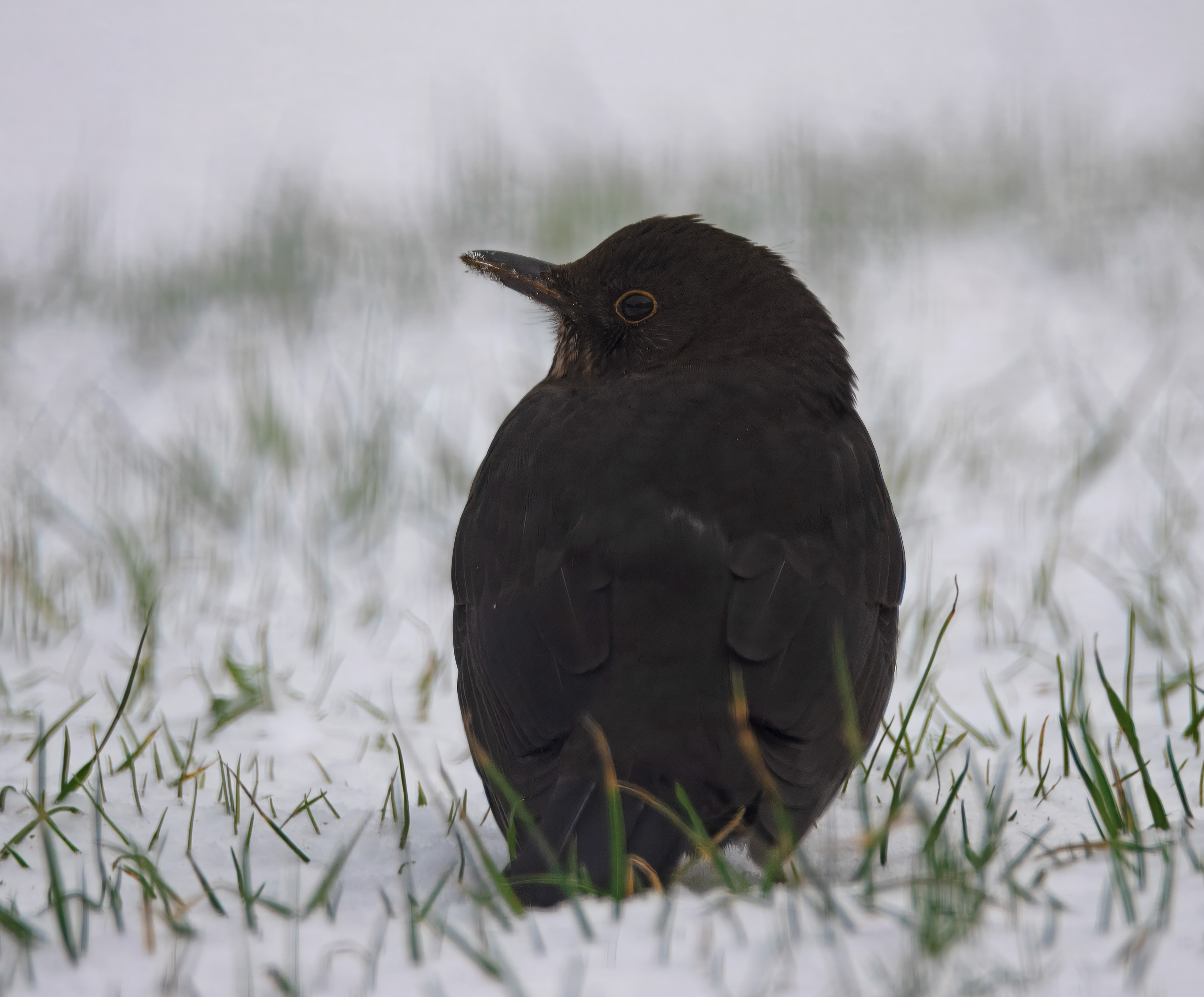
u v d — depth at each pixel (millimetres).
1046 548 13383
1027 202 27047
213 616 12258
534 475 7680
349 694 10469
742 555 7270
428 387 19547
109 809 7688
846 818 7977
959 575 12898
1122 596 12016
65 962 5531
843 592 7453
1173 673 10219
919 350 20422
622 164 31719
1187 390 18016
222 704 9836
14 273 27031
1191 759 8523
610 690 6922
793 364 8398
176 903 6152
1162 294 21750
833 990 5105
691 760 6781
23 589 12664
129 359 21859
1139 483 15086
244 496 15344
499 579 7598
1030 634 11367
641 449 7555
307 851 7352
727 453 7582
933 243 25266
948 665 10836
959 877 5918
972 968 5277
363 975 5352
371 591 12898
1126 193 26766
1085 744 7816
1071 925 5691
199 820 7664
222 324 23156
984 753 8977
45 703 10172
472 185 29703
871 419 17203
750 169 30547
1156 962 5289
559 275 9031
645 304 8703
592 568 7227
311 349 21562
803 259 24562
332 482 15664
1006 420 17484
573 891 5977
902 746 9133
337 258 25906
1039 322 21250
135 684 10516
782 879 6680
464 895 6664
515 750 6926
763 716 6895
